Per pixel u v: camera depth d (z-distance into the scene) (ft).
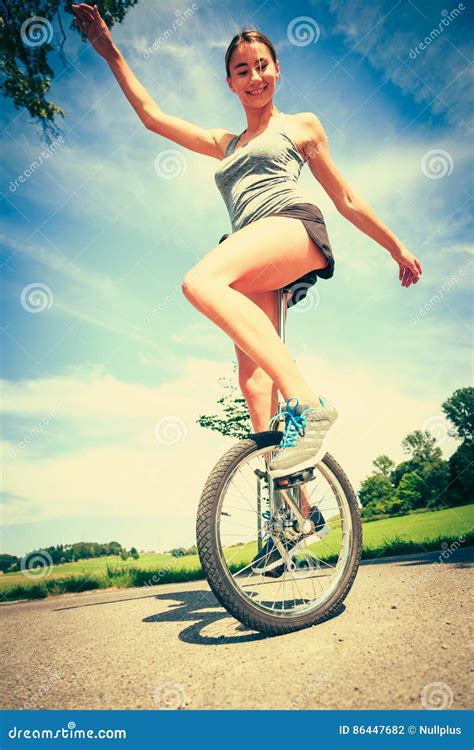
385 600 7.57
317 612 6.55
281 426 7.19
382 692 4.45
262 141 7.38
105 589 25.49
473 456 39.78
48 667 6.26
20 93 20.70
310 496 7.16
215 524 6.24
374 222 8.20
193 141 8.48
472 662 4.80
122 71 8.47
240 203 7.47
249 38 7.48
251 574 6.67
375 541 28.27
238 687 4.84
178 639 6.78
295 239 6.86
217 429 27.30
